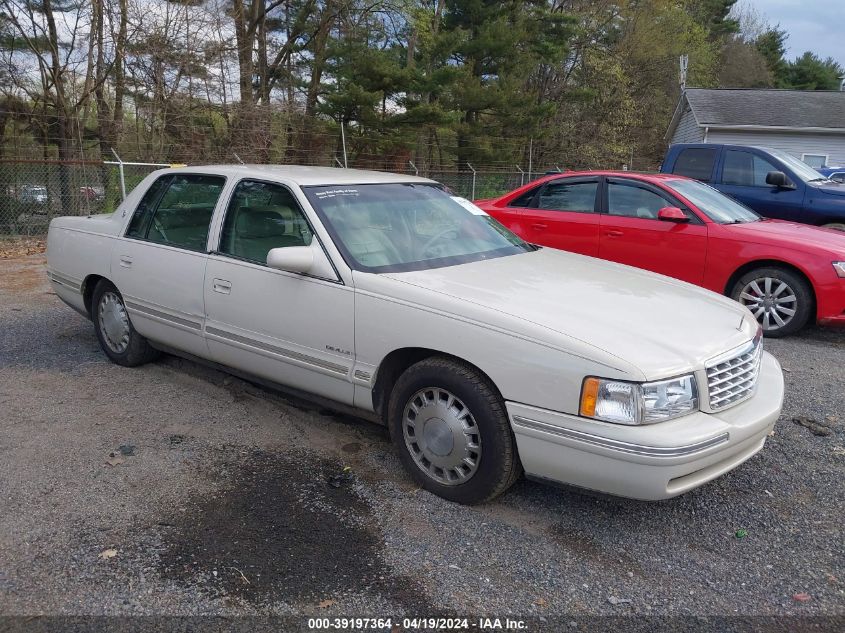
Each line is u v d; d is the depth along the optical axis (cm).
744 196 941
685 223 704
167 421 445
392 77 2211
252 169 461
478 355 326
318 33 2369
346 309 374
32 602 269
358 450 409
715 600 282
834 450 421
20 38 1723
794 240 659
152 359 547
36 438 415
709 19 5075
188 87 1875
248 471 380
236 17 2045
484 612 271
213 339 448
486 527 330
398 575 291
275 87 2450
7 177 1440
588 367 300
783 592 288
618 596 283
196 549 305
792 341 670
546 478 320
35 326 677
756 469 397
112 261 521
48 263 602
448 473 349
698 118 2539
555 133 3262
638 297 370
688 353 314
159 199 505
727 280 689
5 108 1731
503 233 480
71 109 1786
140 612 265
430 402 351
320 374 393
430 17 2736
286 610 268
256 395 491
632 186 747
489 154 2570
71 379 519
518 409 316
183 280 462
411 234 425
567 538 324
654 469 290
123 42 1758
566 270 413
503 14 2695
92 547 305
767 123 2466
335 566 296
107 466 381
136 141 1859
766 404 341
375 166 2234
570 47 3372
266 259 415
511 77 2639
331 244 389
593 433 297
